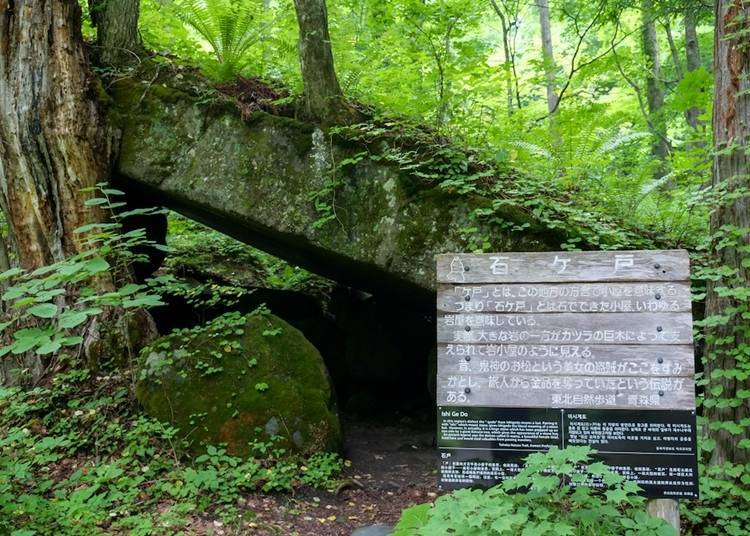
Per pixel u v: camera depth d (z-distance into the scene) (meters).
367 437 6.57
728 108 4.13
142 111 6.39
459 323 3.00
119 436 4.89
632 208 6.07
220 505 4.24
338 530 4.18
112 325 5.80
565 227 5.30
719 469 3.87
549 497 2.89
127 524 3.85
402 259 5.63
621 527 2.86
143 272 7.97
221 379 5.17
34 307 3.22
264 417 5.00
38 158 5.95
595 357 2.86
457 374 2.97
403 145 5.83
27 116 5.92
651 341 2.82
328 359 8.15
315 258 7.01
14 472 3.93
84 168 6.10
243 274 9.16
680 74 11.83
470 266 3.02
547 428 2.87
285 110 6.31
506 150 6.13
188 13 6.41
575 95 8.98
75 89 6.13
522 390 2.91
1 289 5.86
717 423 3.93
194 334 5.43
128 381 5.43
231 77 6.52
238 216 6.11
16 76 5.93
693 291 5.35
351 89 6.71
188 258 8.98
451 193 5.59
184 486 4.34
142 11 7.29
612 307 2.87
